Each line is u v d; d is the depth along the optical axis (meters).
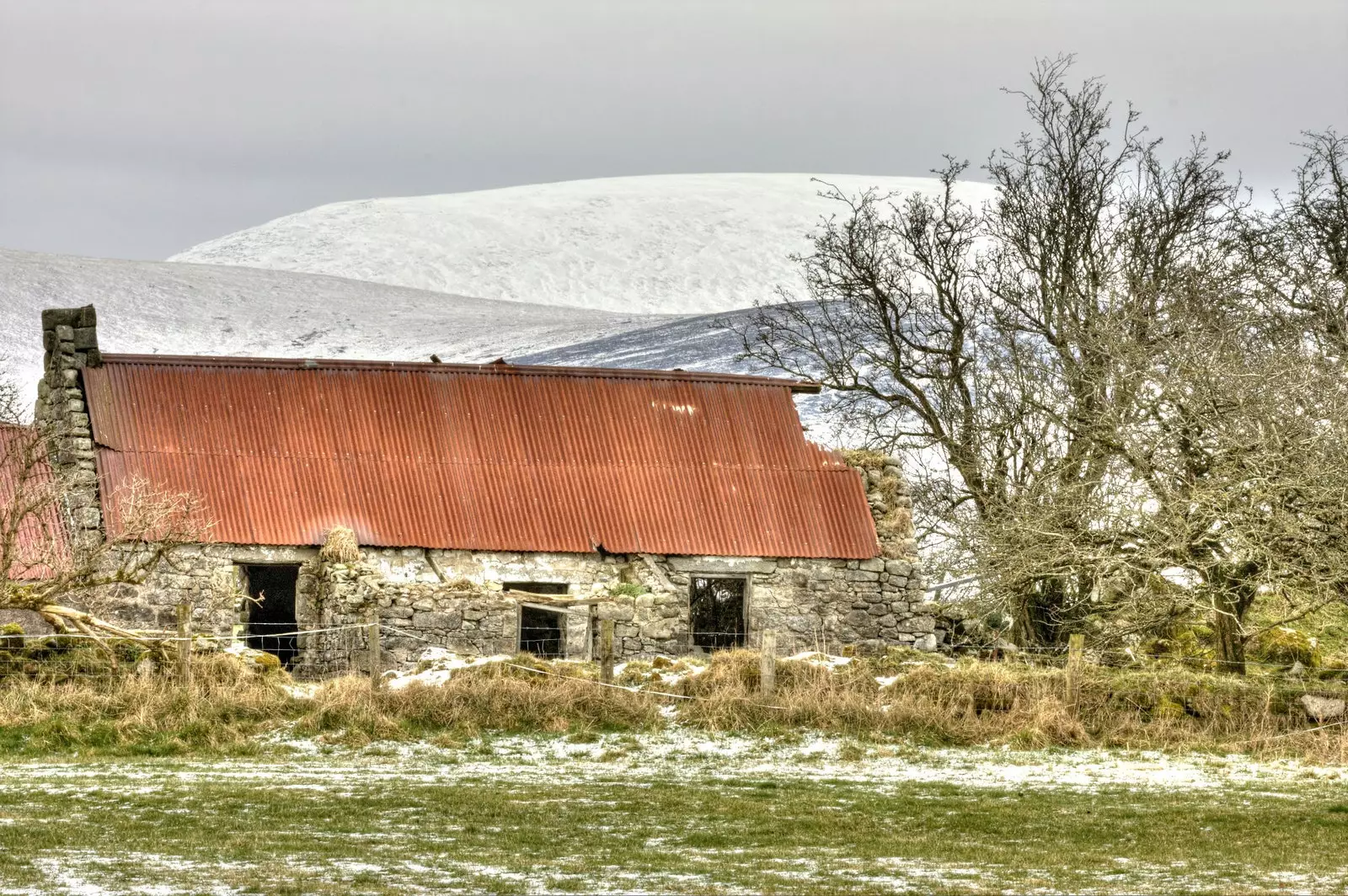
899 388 117.88
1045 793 38.47
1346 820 34.88
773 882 27.52
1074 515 57.03
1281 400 52.25
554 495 66.50
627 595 62.84
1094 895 26.69
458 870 28.09
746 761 43.69
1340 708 47.50
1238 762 44.06
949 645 66.75
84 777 38.69
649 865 28.95
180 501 61.66
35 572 58.69
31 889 25.50
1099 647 59.44
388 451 66.94
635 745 45.38
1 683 47.41
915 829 33.50
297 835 31.33
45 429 62.75
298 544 62.53
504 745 45.34
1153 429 57.09
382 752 44.06
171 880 26.50
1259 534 50.41
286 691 48.59
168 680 48.09
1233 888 27.41
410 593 60.16
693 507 66.94
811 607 65.56
